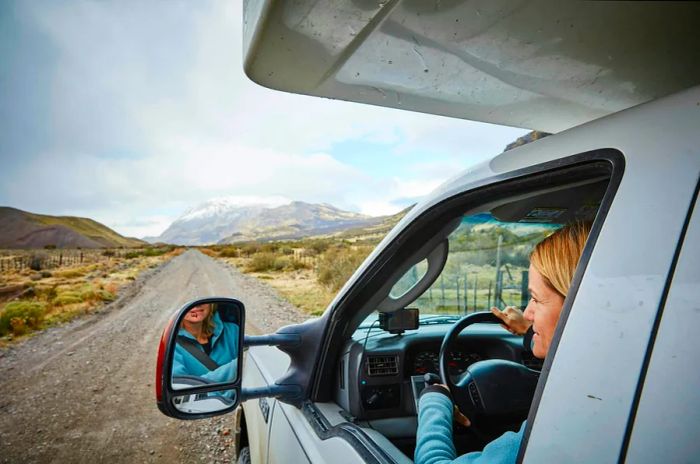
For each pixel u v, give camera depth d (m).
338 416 1.55
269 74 0.97
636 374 0.61
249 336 1.62
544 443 0.70
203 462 4.26
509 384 1.58
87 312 14.56
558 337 0.73
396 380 1.71
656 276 0.63
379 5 0.70
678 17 0.69
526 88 1.01
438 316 2.46
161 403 1.40
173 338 1.43
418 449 1.12
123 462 4.32
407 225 1.42
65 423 5.33
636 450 0.58
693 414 0.55
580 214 1.75
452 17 0.73
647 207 0.67
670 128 0.70
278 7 0.73
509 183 1.03
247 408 2.47
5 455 4.55
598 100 1.06
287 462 1.64
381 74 0.96
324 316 1.72
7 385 6.98
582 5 0.68
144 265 46.16
